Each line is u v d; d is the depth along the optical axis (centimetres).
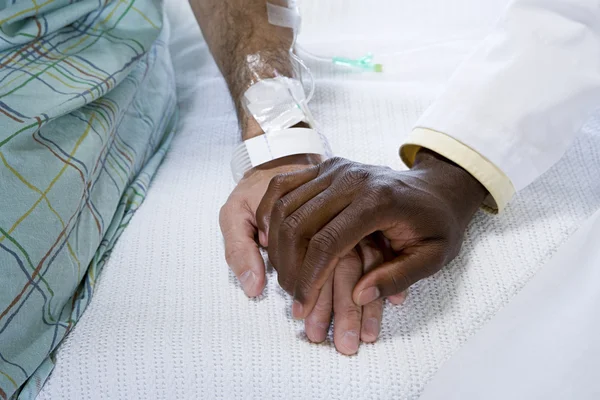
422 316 59
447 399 53
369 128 80
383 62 93
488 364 54
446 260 57
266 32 83
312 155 72
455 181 60
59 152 61
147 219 72
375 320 57
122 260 68
